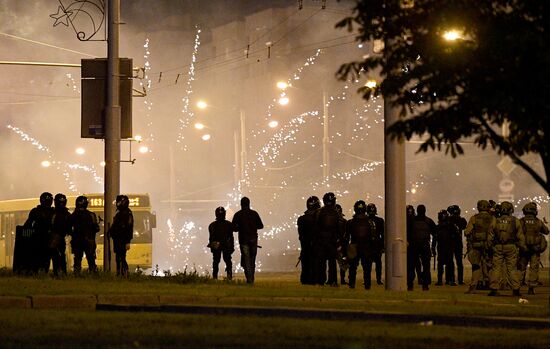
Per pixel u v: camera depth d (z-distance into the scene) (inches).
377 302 1820.9
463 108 1232.8
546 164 1283.2
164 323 1371.8
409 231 2620.6
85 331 1259.8
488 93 1200.8
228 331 1270.9
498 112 1226.6
